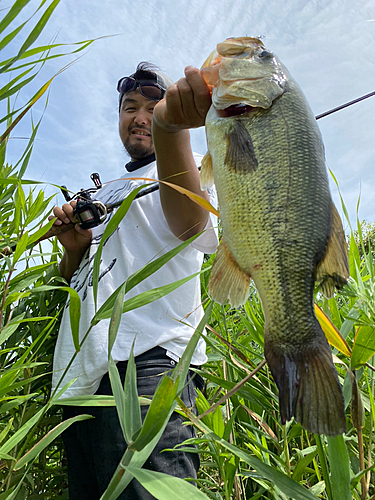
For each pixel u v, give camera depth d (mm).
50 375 763
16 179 537
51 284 818
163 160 616
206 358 712
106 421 590
